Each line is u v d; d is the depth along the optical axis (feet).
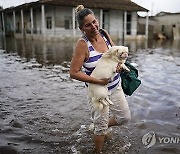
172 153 10.70
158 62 36.86
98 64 9.89
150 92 19.74
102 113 10.32
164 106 16.47
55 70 30.58
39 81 24.34
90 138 12.20
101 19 95.40
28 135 12.55
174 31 113.50
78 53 9.86
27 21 110.83
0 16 134.10
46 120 14.43
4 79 25.27
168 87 21.31
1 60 40.11
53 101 17.89
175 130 12.90
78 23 10.00
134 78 11.12
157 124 13.60
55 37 90.43
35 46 69.15
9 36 127.03
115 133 12.57
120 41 96.07
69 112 15.69
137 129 13.02
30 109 16.26
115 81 10.48
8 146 11.41
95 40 10.27
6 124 13.93
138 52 53.26
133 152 10.79
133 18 105.91
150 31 120.06
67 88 21.54
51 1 84.69
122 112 11.06
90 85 10.11
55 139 12.14
